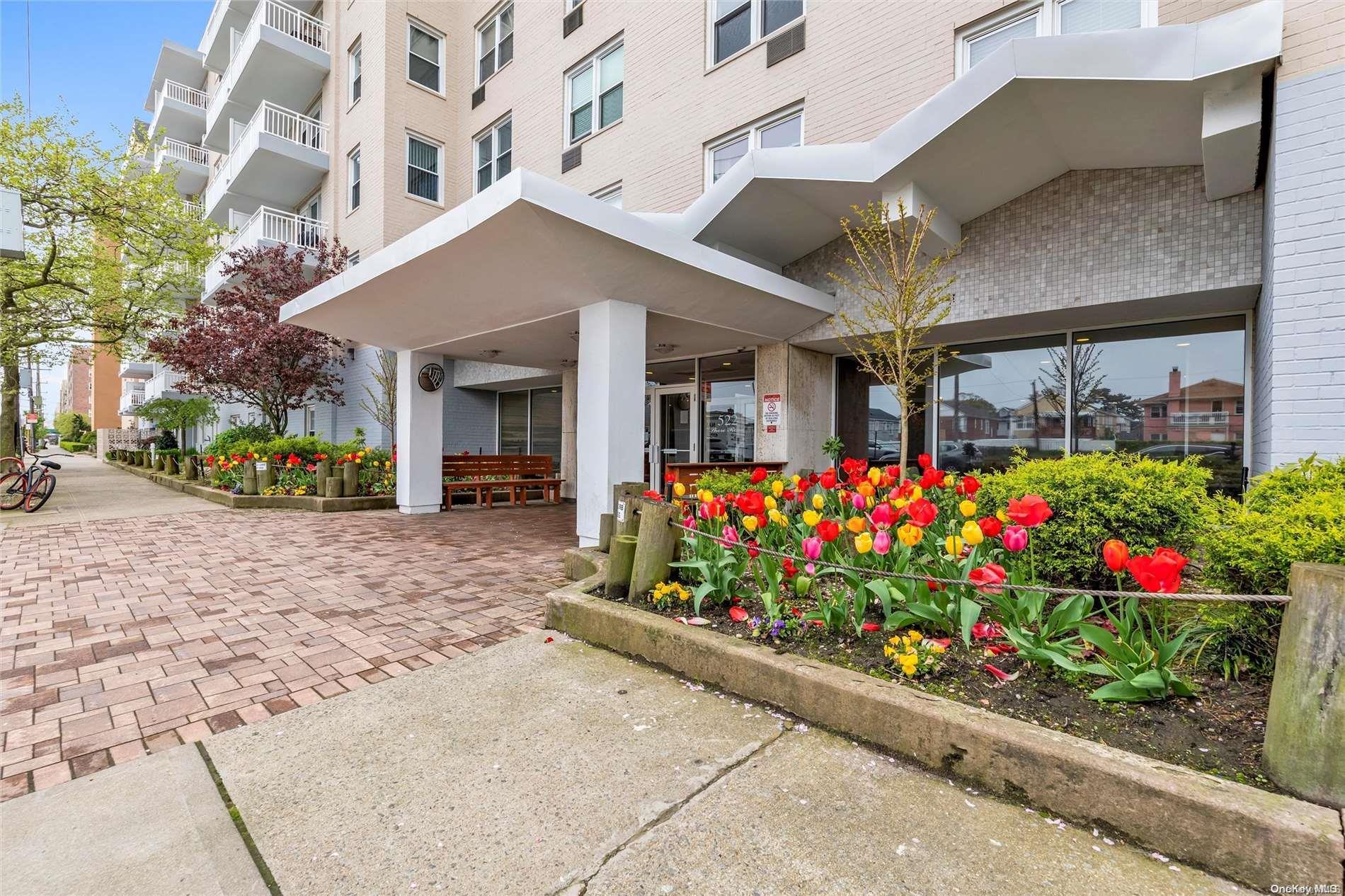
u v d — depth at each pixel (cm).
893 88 727
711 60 940
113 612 450
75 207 1265
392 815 210
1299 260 389
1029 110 488
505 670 339
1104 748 206
